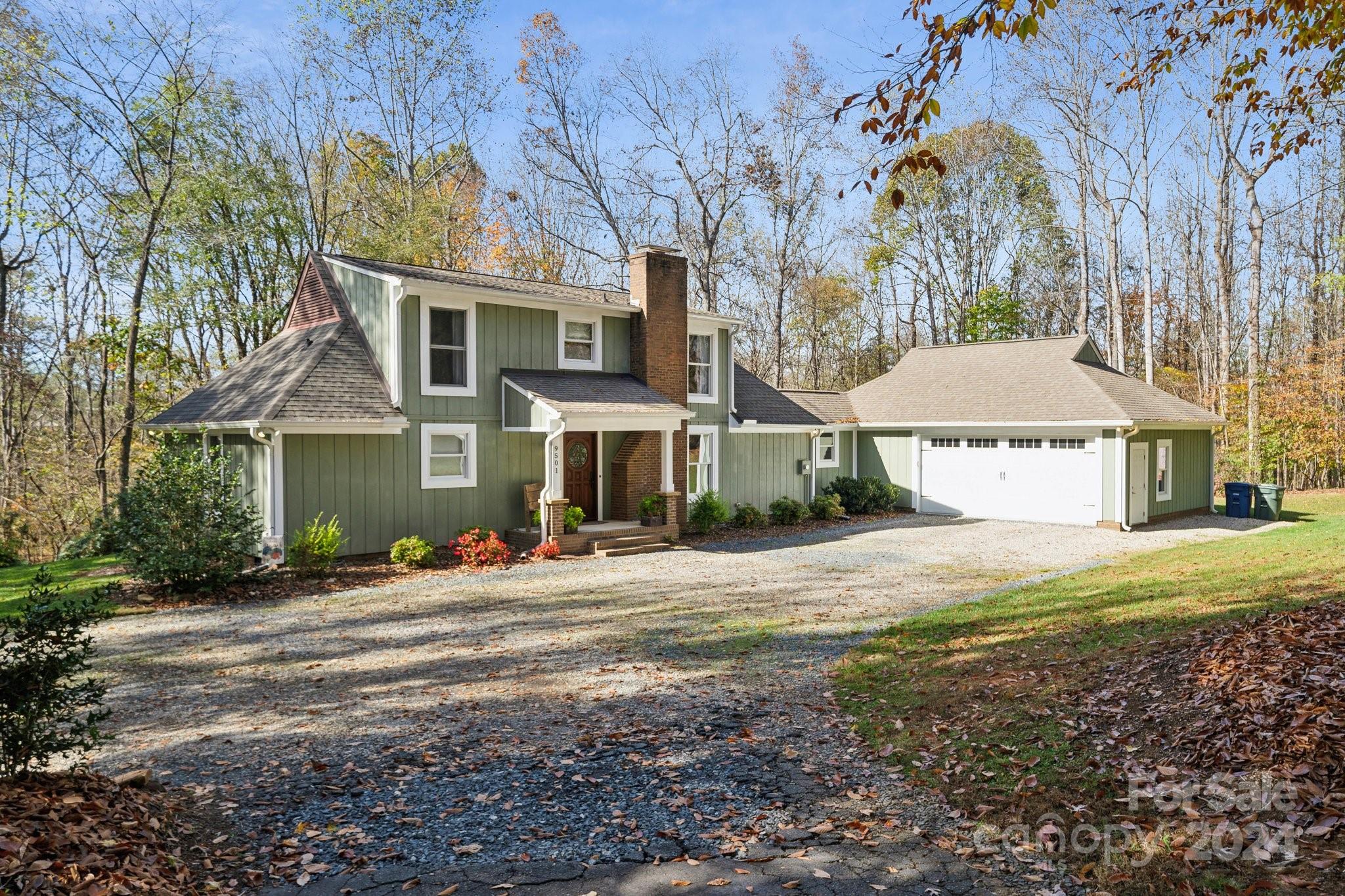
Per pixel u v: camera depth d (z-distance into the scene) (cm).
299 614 1206
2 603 1314
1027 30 570
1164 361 4153
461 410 1780
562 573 1531
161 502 1307
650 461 1992
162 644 1037
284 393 1558
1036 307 4400
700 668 896
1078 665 774
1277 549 1494
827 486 2609
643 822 528
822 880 451
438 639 1048
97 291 2911
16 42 2161
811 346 4594
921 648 934
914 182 3953
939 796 554
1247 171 2773
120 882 412
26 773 509
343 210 3162
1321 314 3438
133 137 2403
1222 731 557
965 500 2484
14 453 2680
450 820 534
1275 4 745
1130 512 2169
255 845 500
